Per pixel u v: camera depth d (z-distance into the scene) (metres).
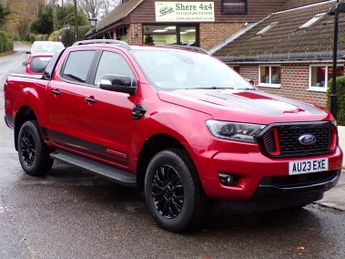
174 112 4.89
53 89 6.73
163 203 5.06
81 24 61.81
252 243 4.71
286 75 17.03
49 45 26.72
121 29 25.61
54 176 7.32
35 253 4.39
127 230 5.02
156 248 4.55
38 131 7.09
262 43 19.33
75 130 6.30
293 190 4.61
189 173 4.70
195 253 4.45
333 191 6.47
